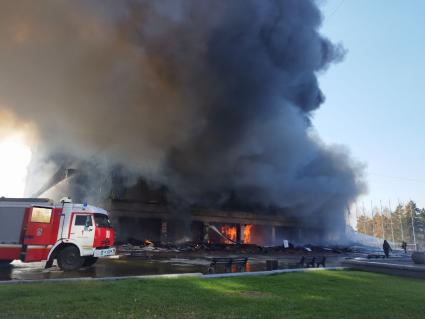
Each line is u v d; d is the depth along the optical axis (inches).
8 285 329.1
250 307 263.7
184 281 382.9
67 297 272.4
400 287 407.2
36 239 506.6
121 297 280.4
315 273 523.8
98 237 543.5
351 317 243.9
